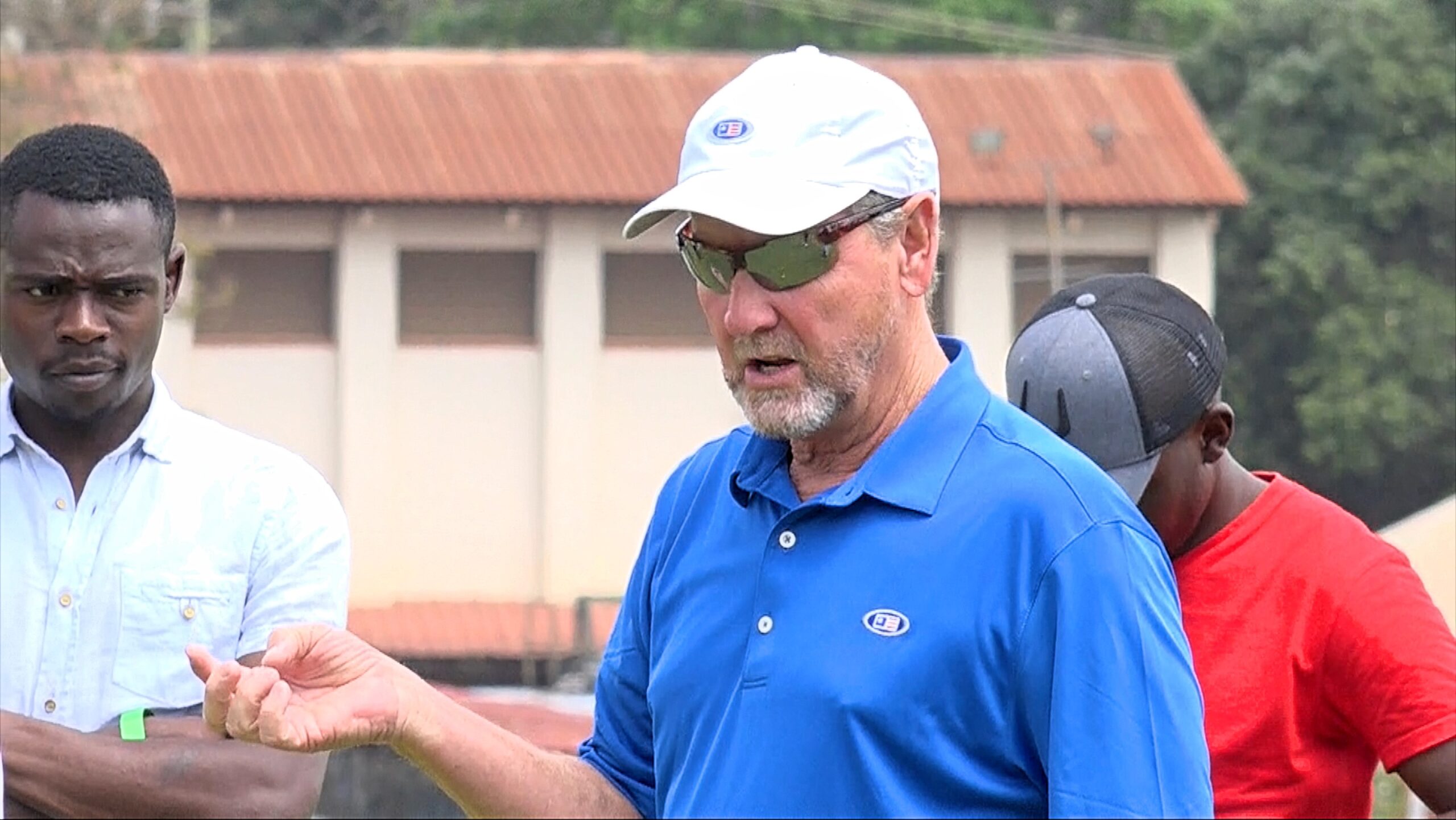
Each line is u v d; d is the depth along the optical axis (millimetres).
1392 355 66250
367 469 64188
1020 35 74188
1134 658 6527
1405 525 14188
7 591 8562
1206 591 8492
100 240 8422
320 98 65500
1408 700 8125
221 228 62688
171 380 63219
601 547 65438
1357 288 67188
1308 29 72062
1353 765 8484
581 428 65062
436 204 62844
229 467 8820
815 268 6785
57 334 8430
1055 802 6469
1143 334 8500
